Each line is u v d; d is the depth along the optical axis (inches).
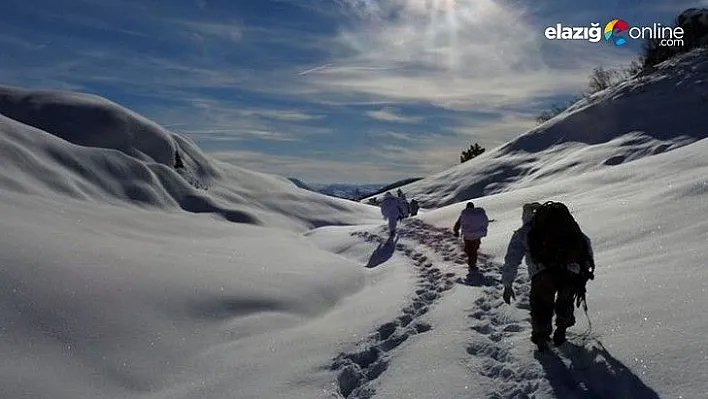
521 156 2815.0
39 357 243.4
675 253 318.0
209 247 620.4
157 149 1642.5
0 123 1079.0
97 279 325.4
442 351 242.7
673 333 200.2
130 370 254.2
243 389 233.6
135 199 1121.4
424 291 388.2
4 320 258.5
